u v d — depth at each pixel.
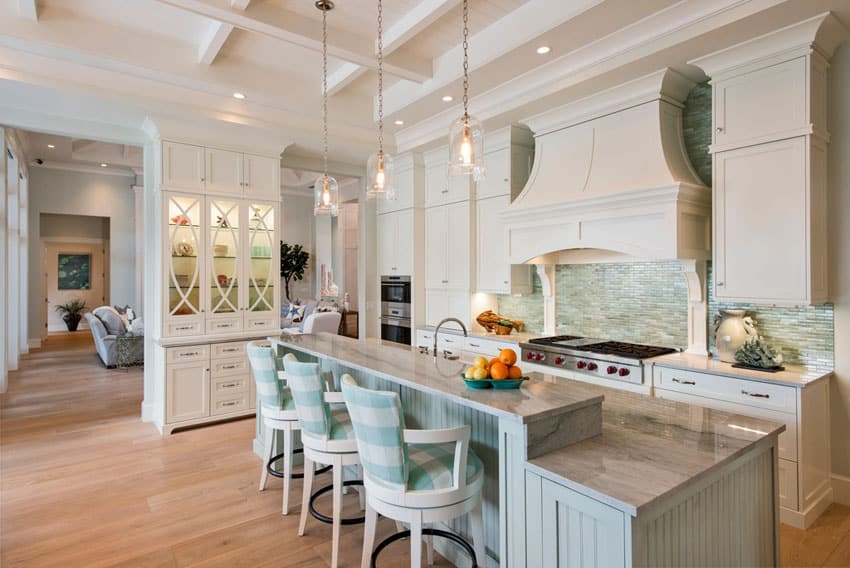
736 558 1.67
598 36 3.22
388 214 6.07
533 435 1.63
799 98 2.76
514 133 4.63
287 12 3.31
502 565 1.72
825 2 2.50
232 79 4.25
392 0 3.22
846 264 2.92
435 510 1.88
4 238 5.42
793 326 3.13
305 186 10.93
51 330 12.27
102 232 12.05
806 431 2.70
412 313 5.65
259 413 3.89
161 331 4.42
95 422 4.75
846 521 2.77
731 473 1.66
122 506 3.02
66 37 3.51
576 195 3.81
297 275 10.94
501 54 3.48
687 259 3.27
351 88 4.85
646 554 1.31
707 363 3.20
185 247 4.56
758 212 2.93
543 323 4.79
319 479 3.47
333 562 2.37
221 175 4.71
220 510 2.98
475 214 5.05
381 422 1.86
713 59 3.07
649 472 1.48
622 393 2.49
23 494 3.18
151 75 3.97
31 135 7.22
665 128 3.46
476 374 2.04
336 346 3.39
